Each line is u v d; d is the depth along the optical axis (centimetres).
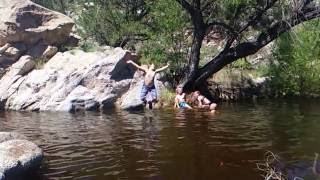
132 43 2692
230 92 2253
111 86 1923
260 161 1011
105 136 1294
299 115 1672
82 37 2772
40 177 914
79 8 3384
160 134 1309
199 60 2289
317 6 1903
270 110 1816
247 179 890
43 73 1969
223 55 2077
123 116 1664
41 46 2172
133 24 2577
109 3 2742
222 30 2242
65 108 1833
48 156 1078
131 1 2722
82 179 900
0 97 1938
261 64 2531
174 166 978
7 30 2081
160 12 2184
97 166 987
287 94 2373
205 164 991
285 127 1416
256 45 2023
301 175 909
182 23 2145
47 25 2208
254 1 1923
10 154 900
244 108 1888
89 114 1731
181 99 1895
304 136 1270
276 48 2403
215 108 1866
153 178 900
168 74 2184
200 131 1352
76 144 1198
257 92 2317
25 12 2138
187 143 1190
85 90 1889
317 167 957
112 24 2741
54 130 1404
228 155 1064
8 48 2086
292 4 1883
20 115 1738
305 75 2359
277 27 1975
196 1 1958
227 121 1535
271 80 2364
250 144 1176
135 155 1072
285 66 2362
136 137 1273
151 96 1855
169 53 2216
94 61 2009
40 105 1881
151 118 1605
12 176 873
